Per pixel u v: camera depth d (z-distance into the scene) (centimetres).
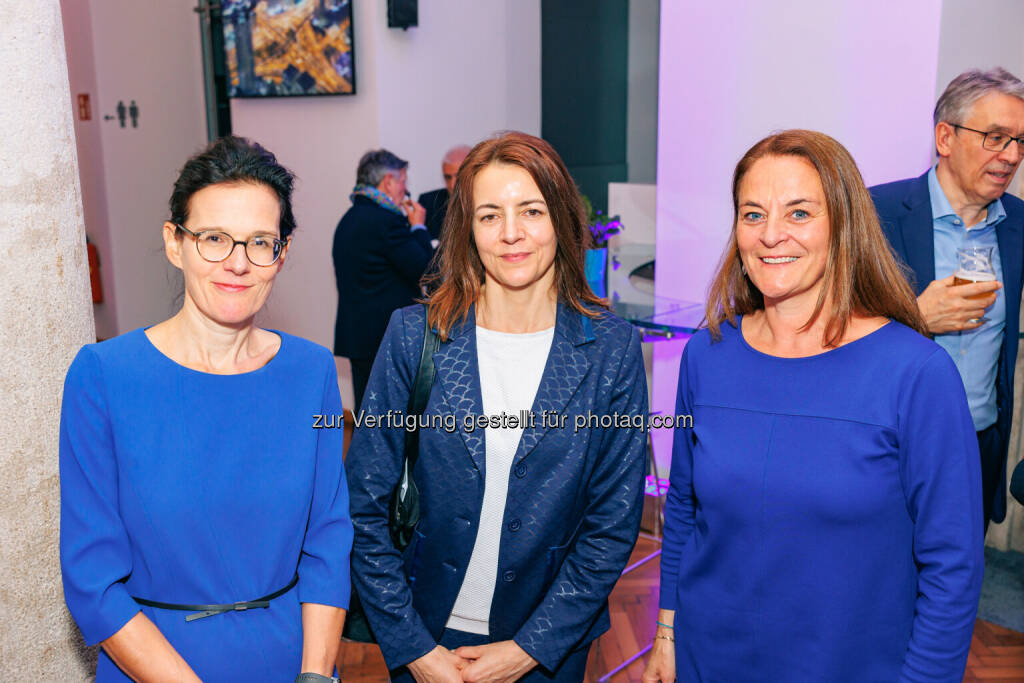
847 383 138
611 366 161
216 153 132
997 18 277
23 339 148
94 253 656
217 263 130
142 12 632
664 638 166
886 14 275
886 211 231
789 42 301
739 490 142
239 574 135
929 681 132
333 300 530
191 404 133
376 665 282
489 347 162
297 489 139
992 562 306
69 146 155
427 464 158
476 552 161
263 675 135
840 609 135
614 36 503
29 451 151
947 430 131
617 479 163
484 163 153
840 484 134
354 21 476
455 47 509
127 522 129
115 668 132
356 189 423
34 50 146
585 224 163
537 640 156
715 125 328
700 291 345
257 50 527
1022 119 206
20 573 152
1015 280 225
